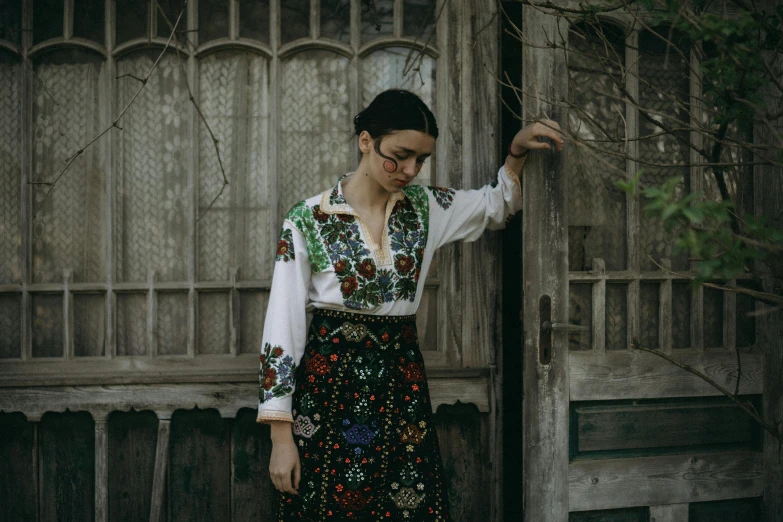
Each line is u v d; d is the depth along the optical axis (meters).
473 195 1.93
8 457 2.05
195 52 2.08
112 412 2.07
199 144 2.10
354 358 1.67
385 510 1.68
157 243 2.10
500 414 2.17
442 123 2.15
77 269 2.08
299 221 1.69
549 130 1.86
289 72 2.12
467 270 2.16
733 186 2.16
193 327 2.09
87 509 2.08
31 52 2.03
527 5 2.03
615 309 2.16
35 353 2.07
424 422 1.72
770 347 2.18
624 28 2.10
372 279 1.67
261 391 1.65
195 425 2.10
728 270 1.31
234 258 2.12
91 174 2.08
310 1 2.11
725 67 1.51
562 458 2.06
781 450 2.18
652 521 2.12
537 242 2.03
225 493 2.11
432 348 2.18
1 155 2.06
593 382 2.09
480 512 2.18
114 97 2.07
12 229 2.07
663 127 1.74
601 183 2.15
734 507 2.18
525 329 2.04
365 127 1.67
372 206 1.73
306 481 1.66
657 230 2.20
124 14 2.07
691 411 2.15
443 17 2.14
